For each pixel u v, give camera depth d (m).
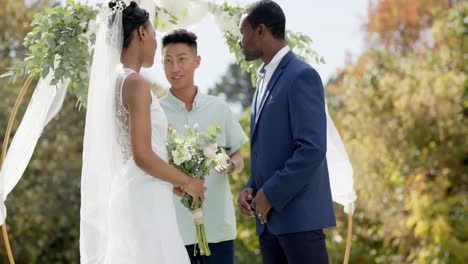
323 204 3.66
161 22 4.21
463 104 8.59
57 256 9.64
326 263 3.64
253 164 3.73
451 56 8.91
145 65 3.47
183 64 4.11
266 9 3.64
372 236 8.90
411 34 12.83
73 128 9.71
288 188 3.44
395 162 8.52
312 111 3.47
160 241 3.29
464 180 8.41
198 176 3.62
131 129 3.24
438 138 8.53
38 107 3.97
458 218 8.20
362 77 9.11
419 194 8.18
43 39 3.91
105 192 3.34
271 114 3.59
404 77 8.99
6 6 10.02
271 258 3.77
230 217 4.18
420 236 8.30
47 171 9.51
